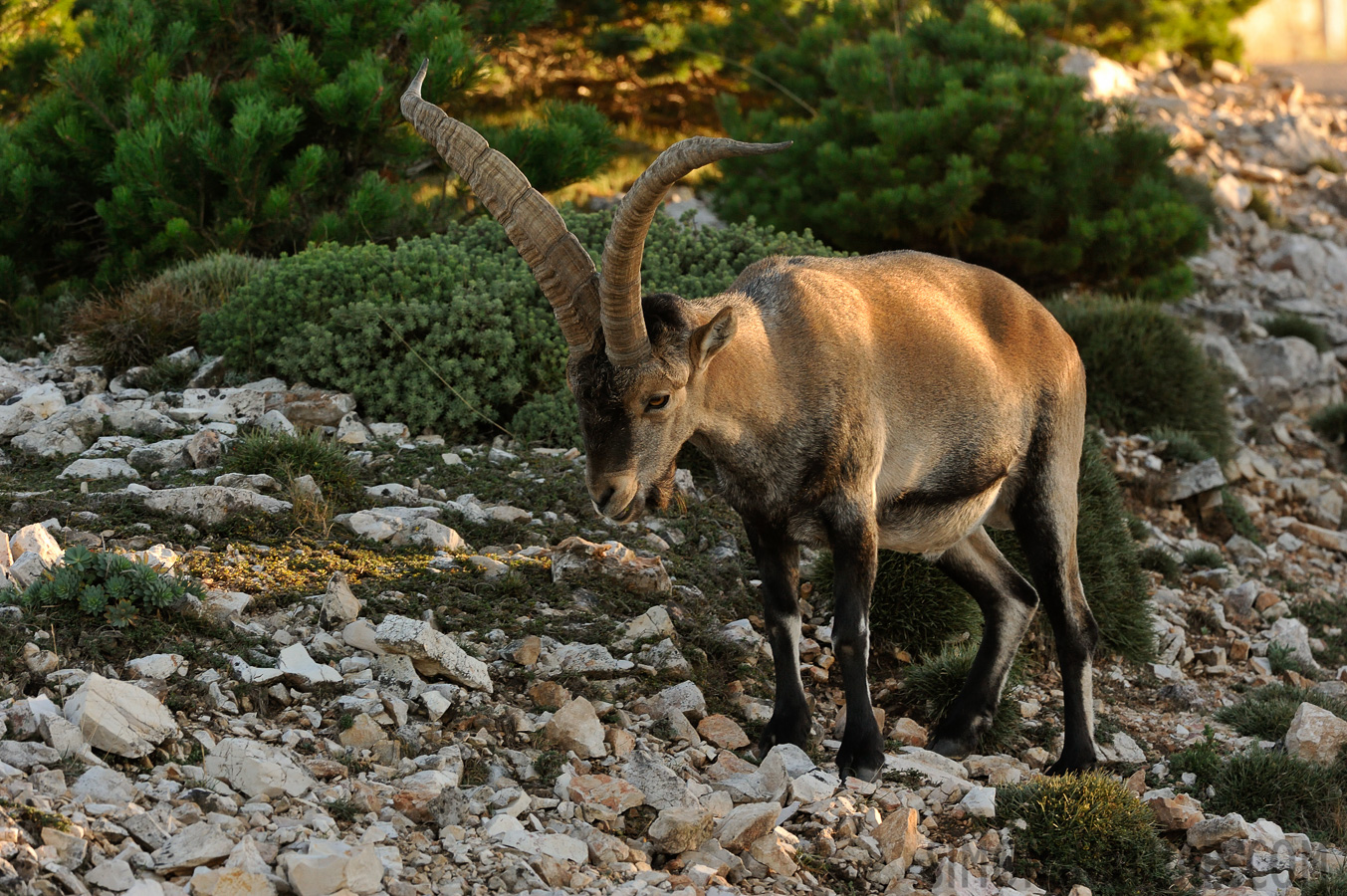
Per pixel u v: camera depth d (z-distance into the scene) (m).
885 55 25.27
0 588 8.93
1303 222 34.47
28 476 12.01
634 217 7.54
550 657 9.96
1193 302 27.33
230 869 6.17
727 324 8.30
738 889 7.52
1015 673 12.55
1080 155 24.42
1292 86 44.41
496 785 8.07
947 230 23.20
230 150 18.95
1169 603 15.48
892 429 9.80
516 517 12.54
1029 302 11.12
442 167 21.67
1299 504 20.58
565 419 14.65
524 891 6.79
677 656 10.49
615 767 8.74
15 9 26.47
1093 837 8.91
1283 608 16.03
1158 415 20.27
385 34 21.33
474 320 14.90
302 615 9.71
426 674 9.17
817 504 9.35
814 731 10.53
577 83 33.78
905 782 9.58
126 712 7.43
